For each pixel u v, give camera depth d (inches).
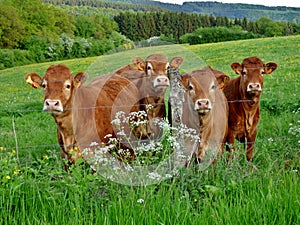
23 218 177.2
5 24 2375.7
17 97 852.6
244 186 209.2
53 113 233.5
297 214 179.2
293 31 2456.9
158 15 2600.9
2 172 202.7
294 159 252.5
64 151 247.8
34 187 196.5
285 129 351.6
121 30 2655.0
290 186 200.4
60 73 235.1
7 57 2073.1
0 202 186.5
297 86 657.0
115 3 3998.5
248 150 272.2
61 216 179.8
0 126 467.2
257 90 271.6
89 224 173.0
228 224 172.7
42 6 2733.8
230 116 287.7
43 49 2261.3
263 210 184.1
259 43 1411.2
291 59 1004.6
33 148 330.0
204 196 205.0
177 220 176.1
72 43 2265.0
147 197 190.1
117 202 188.5
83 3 3932.1
